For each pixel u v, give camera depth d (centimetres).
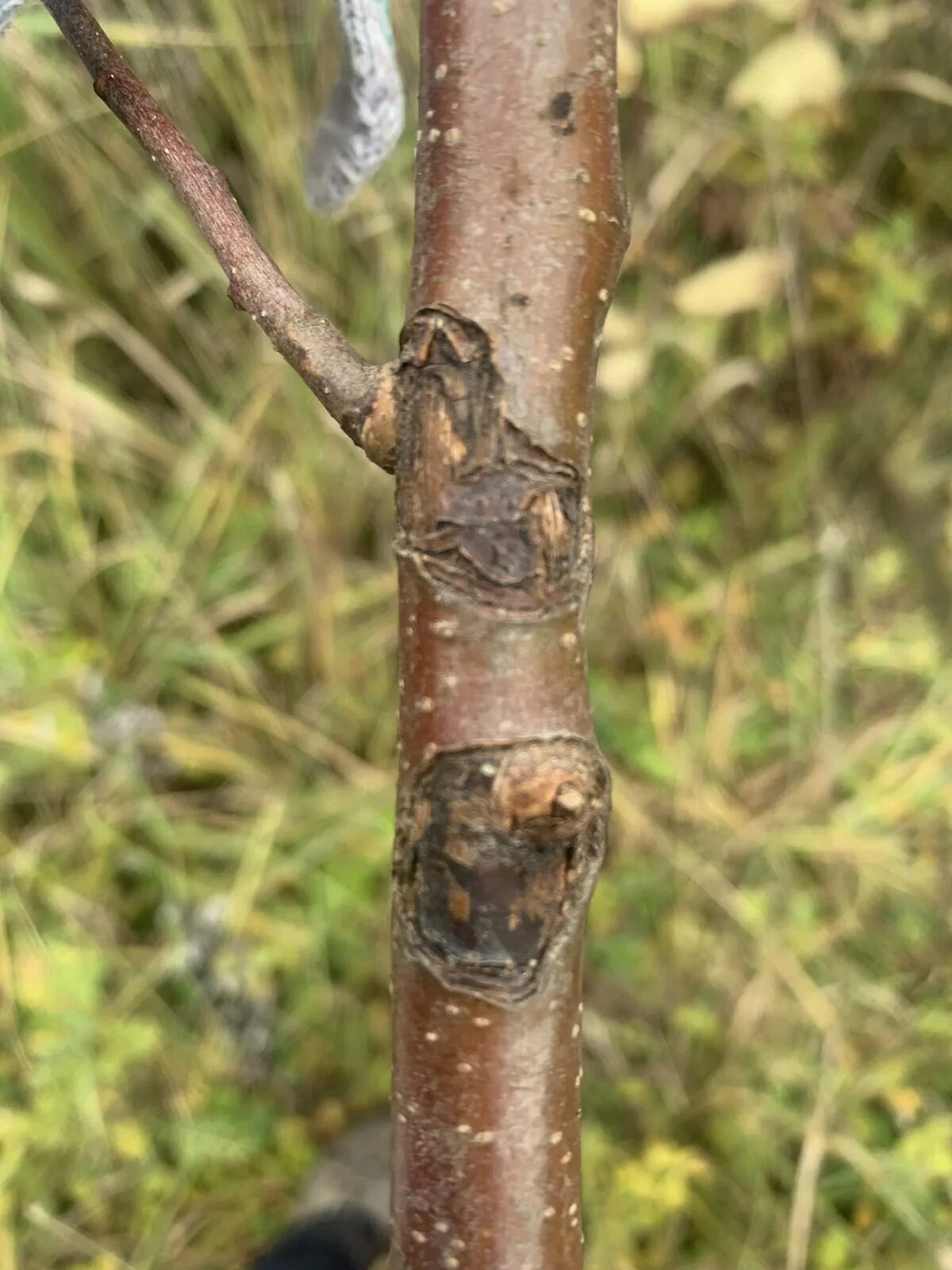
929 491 96
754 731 95
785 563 96
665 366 91
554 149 33
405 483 34
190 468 88
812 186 86
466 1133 34
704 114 82
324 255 85
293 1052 87
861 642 95
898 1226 78
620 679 95
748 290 80
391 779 89
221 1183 83
